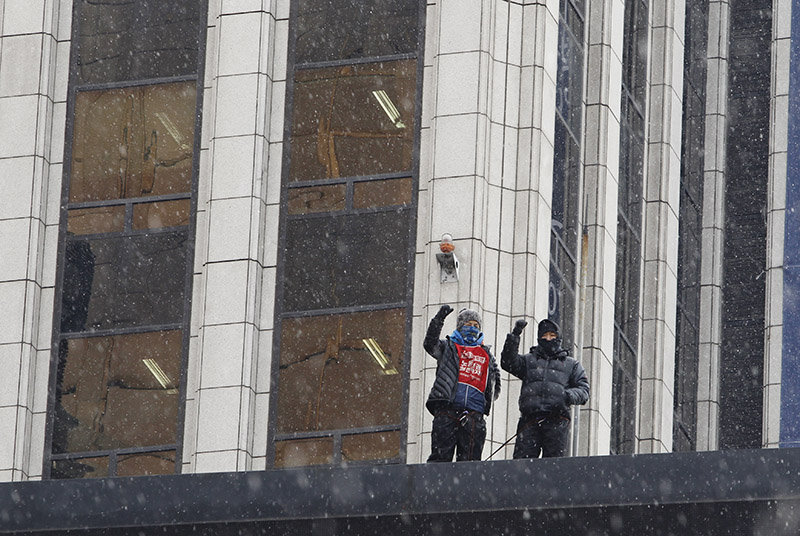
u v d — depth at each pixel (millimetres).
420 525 62375
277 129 81250
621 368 93688
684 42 104188
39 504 63469
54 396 80312
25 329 80438
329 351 78625
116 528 63719
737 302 104938
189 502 62969
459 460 63969
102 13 84000
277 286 79625
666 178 98188
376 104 80812
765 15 108125
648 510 61250
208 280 79500
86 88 83250
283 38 82188
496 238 78438
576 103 86938
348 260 79500
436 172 78750
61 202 82312
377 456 76938
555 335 64438
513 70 80375
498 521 61969
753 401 103188
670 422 96500
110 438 79500
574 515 61625
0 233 81562
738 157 106750
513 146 79688
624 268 95000
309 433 77875
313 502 62344
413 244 78938
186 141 81875
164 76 82688
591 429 84375
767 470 60094
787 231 102750
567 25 86500
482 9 80312
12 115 82750
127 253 81375
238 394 77938
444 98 79562
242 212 79812
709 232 105188
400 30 81312
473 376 63969
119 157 82375
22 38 83562
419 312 78062
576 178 86125
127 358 80250
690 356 103062
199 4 83188
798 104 104438
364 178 80062
